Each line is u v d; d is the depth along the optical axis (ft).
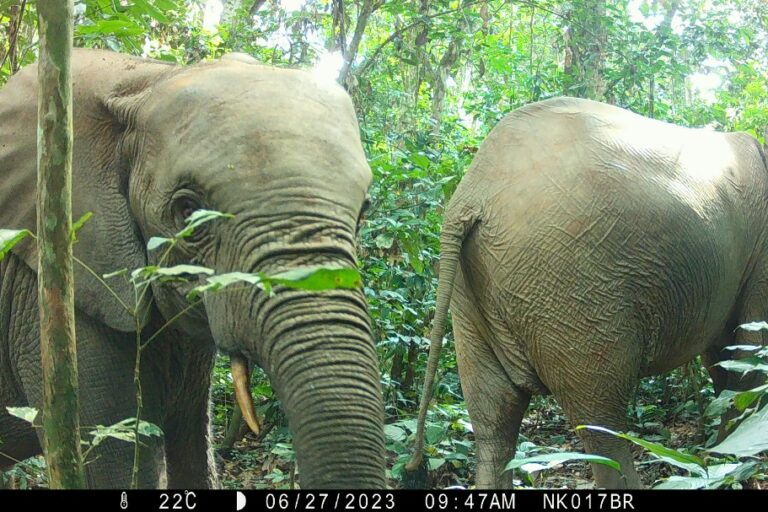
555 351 16.60
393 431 18.70
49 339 9.66
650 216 16.70
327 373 10.22
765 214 19.48
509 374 17.37
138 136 12.36
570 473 20.99
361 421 10.03
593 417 16.66
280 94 11.78
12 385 14.42
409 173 25.08
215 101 11.71
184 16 32.35
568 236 16.38
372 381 10.37
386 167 24.89
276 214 11.00
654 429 24.03
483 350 17.71
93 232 12.69
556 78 40.22
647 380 27.30
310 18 32.45
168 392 14.25
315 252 10.85
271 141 11.31
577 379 16.58
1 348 14.24
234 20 34.76
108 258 12.64
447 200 25.89
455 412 20.02
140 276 12.34
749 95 48.26
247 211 11.07
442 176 26.81
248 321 10.86
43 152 9.74
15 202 13.35
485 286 17.15
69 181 9.82
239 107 11.60
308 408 10.11
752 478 17.43
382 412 10.34
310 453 9.98
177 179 11.57
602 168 16.66
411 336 23.72
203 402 15.06
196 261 11.53
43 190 9.71
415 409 23.57
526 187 16.70
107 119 12.94
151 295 12.56
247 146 11.30
